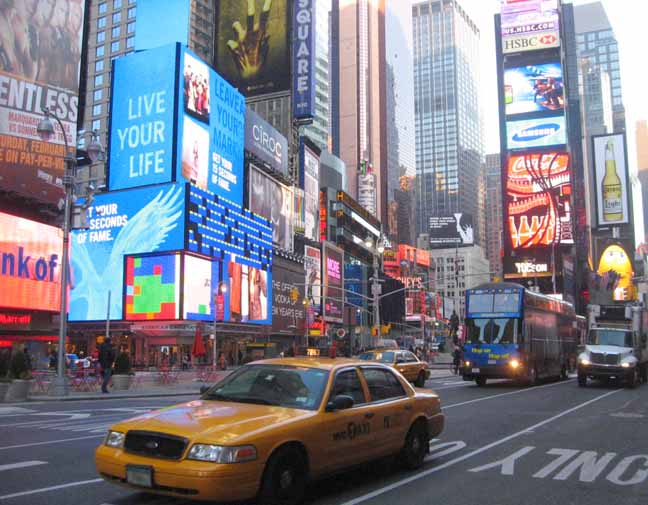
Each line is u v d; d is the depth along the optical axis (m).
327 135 169.62
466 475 8.53
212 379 32.88
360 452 7.53
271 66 103.19
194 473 5.77
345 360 8.40
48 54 52.84
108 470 6.32
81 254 63.78
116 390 25.09
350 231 125.44
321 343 84.50
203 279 61.47
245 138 80.81
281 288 80.50
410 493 7.48
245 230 70.56
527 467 9.12
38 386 25.83
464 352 27.06
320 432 6.86
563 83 124.88
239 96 77.75
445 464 9.27
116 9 97.19
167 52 65.69
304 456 6.67
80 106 84.94
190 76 67.06
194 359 59.84
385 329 48.22
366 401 7.99
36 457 9.65
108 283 61.97
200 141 67.88
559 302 33.56
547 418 15.02
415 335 125.69
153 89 65.44
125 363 25.92
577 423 14.12
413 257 148.75
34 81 51.56
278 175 88.25
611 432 12.72
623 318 29.89
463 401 19.61
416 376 27.16
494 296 27.09
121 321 61.03
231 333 67.81
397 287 127.69
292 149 101.62
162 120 64.38
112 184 65.38
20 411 17.28
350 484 7.94
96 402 20.55
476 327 27.02
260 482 6.09
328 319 96.81
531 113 123.75
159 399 21.98
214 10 108.12
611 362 26.23
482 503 7.08
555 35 125.06
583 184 164.50
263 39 104.25
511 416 15.42
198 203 61.44
